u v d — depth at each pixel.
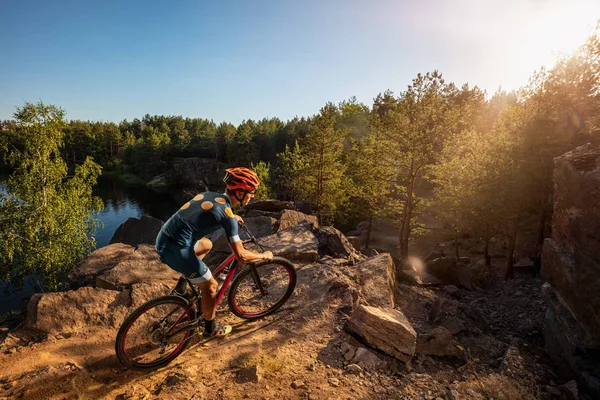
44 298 4.30
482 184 18.34
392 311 4.57
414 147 19.84
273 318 4.47
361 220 47.91
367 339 3.94
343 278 5.44
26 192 19.19
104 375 3.35
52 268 19.34
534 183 17.84
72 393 3.06
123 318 4.31
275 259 4.28
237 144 115.25
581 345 4.78
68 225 19.89
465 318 6.05
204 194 3.32
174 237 3.08
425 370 3.81
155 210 75.19
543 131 17.66
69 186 20.45
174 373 3.34
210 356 3.69
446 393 3.35
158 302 3.36
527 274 19.64
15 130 19.02
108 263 6.41
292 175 36.22
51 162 19.75
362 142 26.73
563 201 5.67
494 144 18.75
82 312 4.29
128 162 141.00
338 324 4.39
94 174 21.11
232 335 4.09
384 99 61.69
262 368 3.50
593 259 4.77
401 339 3.87
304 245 7.12
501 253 25.42
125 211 73.38
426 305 6.77
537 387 4.00
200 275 3.24
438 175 20.80
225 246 7.61
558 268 5.61
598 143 5.61
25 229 18.42
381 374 3.57
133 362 3.36
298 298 4.90
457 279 14.38
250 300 4.79
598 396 4.23
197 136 144.25
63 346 3.79
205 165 119.69
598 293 4.62
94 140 151.00
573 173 5.31
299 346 3.94
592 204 4.80
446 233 23.88
